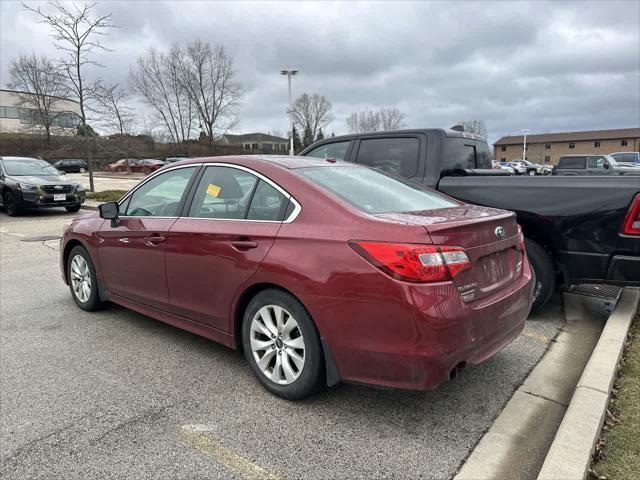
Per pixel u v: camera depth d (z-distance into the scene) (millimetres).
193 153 60844
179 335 4508
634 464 2465
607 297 5414
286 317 3188
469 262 2773
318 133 87562
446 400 3262
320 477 2498
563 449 2480
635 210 4117
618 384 3270
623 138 98438
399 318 2641
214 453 2697
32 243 9766
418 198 3643
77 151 44438
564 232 4426
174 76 66812
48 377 3648
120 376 3660
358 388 3432
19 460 2648
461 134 5910
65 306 5453
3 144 44812
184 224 3811
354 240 2807
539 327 4582
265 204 3387
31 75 52219
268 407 3184
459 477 2477
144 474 2527
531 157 106250
